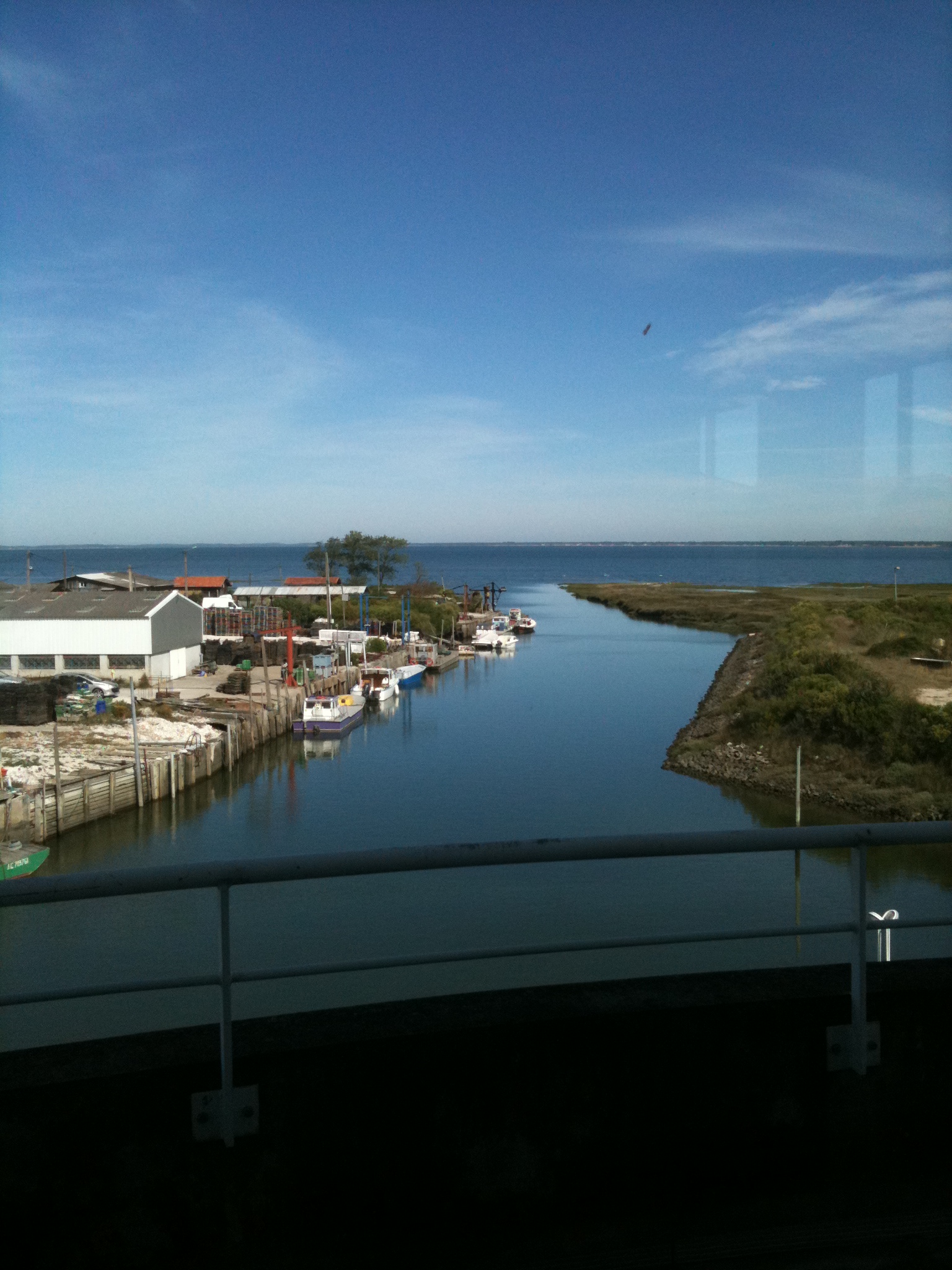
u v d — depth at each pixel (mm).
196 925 6180
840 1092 2365
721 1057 2314
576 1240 2150
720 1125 2309
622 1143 2262
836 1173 2355
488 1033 2197
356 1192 2131
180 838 10273
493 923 6695
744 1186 2309
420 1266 2084
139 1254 2029
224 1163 2061
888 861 5539
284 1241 2086
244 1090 2068
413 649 50031
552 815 10695
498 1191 2197
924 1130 2410
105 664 24938
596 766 13406
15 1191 1986
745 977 2508
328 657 41438
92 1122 2016
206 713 23656
